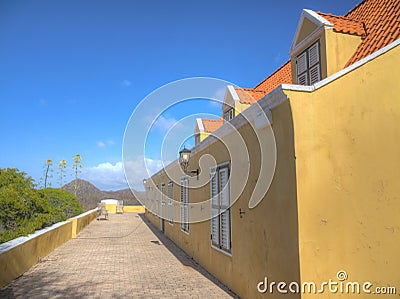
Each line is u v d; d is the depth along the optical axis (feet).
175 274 27.89
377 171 13.01
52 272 28.35
